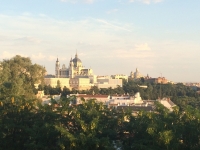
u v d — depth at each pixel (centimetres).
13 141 6084
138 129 5806
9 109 6391
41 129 5706
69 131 5938
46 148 5553
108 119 6275
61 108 6150
